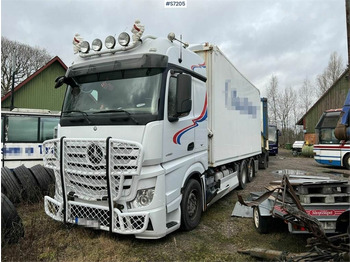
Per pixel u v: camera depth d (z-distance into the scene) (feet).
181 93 13.29
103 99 13.92
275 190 14.16
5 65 88.28
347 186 14.08
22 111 29.17
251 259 12.50
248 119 30.01
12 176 19.62
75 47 15.65
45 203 14.96
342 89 89.04
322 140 46.96
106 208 12.59
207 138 18.16
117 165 12.22
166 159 13.30
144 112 12.76
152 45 13.71
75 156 13.28
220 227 16.44
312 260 10.45
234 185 24.76
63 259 12.05
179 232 15.43
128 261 12.02
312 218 11.75
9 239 12.84
